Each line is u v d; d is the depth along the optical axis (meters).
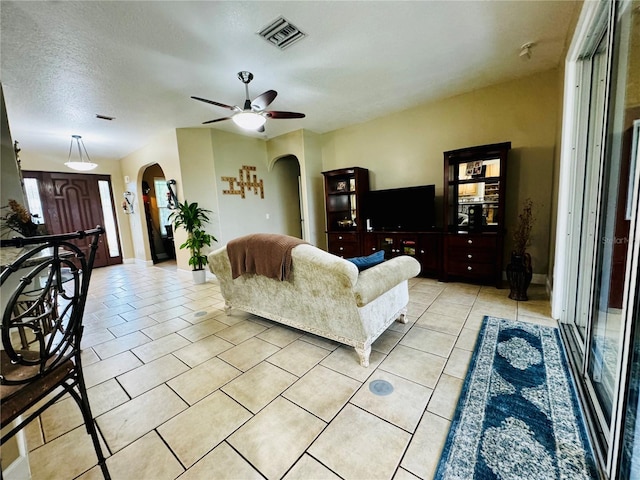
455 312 2.86
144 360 2.25
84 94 3.28
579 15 1.93
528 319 2.60
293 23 2.25
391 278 2.12
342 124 5.05
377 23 2.31
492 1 2.10
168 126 4.60
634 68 1.37
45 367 1.10
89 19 2.07
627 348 1.03
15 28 2.12
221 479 1.22
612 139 1.57
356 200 4.69
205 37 2.36
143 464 1.31
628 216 1.44
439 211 4.32
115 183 6.81
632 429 1.05
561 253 2.50
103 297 4.12
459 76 3.37
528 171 3.57
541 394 1.62
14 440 1.23
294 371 2.00
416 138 4.40
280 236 2.28
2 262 1.61
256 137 5.54
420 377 1.85
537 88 3.42
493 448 1.29
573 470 1.17
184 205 4.62
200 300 3.76
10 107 3.47
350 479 1.19
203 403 1.71
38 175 5.78
